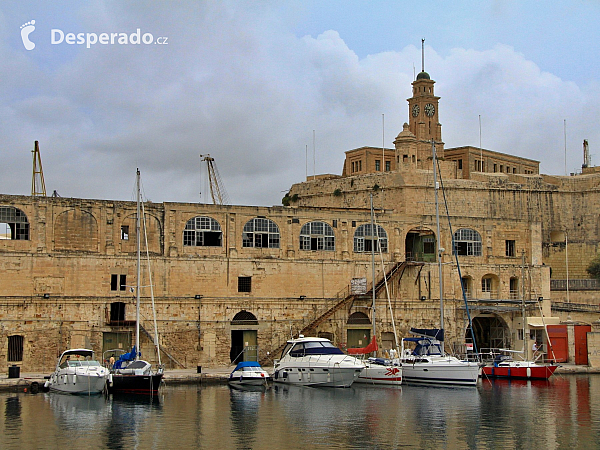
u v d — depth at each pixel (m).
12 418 58.50
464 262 99.75
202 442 51.62
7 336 78.56
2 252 79.19
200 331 85.56
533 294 102.56
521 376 84.62
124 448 50.00
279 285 89.88
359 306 92.88
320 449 50.12
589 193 124.50
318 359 75.56
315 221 92.94
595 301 116.75
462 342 97.75
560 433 55.38
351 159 140.00
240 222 89.12
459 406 65.81
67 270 81.38
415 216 98.31
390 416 60.97
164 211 86.00
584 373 91.06
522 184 122.12
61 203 82.12
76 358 72.62
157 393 69.88
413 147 116.19
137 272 76.06
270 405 65.12
